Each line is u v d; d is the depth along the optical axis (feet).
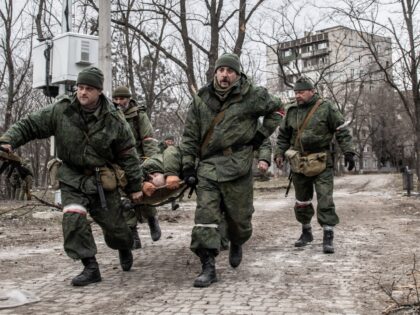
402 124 224.53
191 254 23.61
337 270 19.88
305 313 14.39
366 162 300.20
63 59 34.96
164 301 15.69
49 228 33.42
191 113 18.08
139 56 85.61
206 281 17.37
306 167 23.59
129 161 17.80
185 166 17.93
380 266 20.56
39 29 66.85
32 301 15.72
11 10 72.49
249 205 18.19
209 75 62.80
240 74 18.03
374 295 16.26
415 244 25.93
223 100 17.76
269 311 14.56
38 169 135.23
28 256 23.38
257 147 18.44
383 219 38.06
